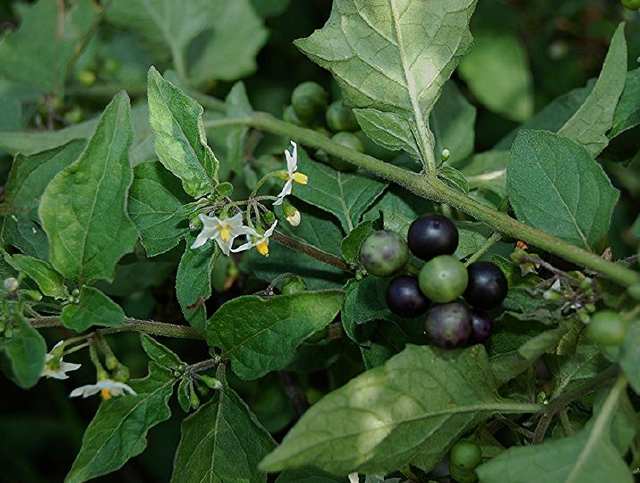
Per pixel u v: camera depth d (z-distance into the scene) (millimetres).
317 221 229
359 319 200
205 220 192
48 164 232
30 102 291
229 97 251
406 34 216
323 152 238
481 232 211
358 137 244
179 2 289
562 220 191
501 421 198
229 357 198
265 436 198
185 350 284
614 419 174
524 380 196
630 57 277
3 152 270
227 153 249
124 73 303
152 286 262
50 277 196
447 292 177
